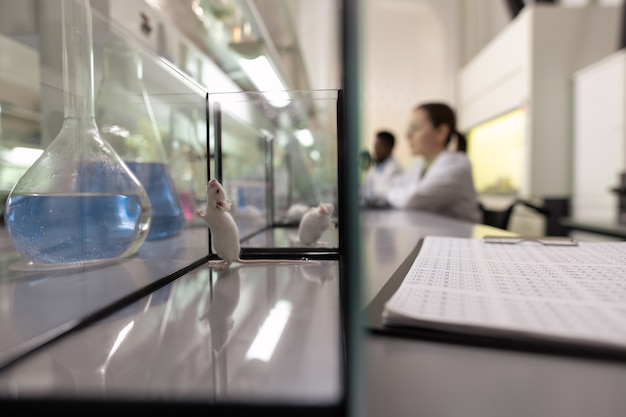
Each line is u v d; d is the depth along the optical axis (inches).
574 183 97.7
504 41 115.9
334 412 6.6
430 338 10.2
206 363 8.3
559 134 100.0
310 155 29.3
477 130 145.2
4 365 8.2
